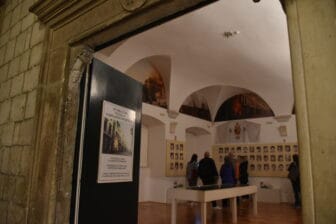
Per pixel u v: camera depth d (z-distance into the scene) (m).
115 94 2.48
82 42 2.10
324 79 0.94
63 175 2.01
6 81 2.92
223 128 11.62
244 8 5.46
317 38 0.98
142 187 9.09
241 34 6.50
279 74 8.91
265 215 6.72
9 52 3.02
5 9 3.40
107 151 2.33
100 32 1.93
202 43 7.07
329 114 0.91
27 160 2.27
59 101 2.08
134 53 6.86
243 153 10.98
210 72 9.16
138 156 2.74
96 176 2.21
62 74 2.12
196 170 8.91
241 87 10.35
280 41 6.66
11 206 2.32
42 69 2.32
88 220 2.10
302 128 0.96
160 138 9.38
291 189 9.87
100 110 2.29
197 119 10.95
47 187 1.97
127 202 2.53
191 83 9.61
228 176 7.61
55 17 2.28
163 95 9.34
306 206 0.91
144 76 8.59
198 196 4.99
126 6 1.71
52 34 2.36
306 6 1.03
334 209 0.86
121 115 2.53
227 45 7.12
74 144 2.10
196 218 6.13
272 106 10.53
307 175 0.93
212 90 11.13
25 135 2.38
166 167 9.18
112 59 6.43
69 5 2.09
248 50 7.35
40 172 2.07
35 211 2.02
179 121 9.94
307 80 0.97
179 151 9.77
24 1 2.97
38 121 2.22
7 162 2.54
